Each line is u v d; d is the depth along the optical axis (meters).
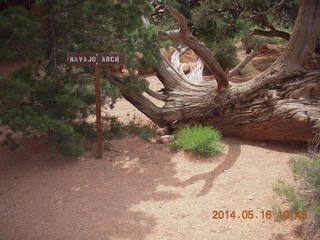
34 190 4.96
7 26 4.93
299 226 3.91
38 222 4.20
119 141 6.74
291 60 6.16
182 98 7.55
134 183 5.20
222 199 4.69
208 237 3.87
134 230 4.02
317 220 3.72
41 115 5.47
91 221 4.21
